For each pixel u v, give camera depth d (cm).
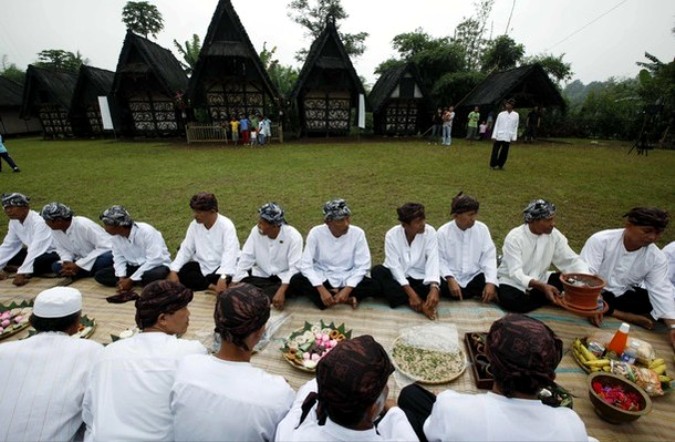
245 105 1812
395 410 145
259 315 142
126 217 326
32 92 2077
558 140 1909
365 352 114
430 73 2244
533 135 1775
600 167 1027
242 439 133
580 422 122
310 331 257
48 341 167
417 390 184
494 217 582
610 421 193
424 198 696
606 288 300
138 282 353
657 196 704
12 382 154
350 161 1136
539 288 287
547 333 123
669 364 242
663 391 211
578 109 2453
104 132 2169
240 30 1577
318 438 116
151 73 1767
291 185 816
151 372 153
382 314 305
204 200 322
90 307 315
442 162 1099
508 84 1683
